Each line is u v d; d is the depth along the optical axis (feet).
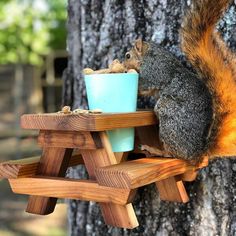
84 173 2.68
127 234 2.56
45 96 8.52
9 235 5.21
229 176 2.37
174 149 2.12
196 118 2.13
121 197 1.77
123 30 2.53
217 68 2.16
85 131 1.86
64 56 8.45
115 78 2.07
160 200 2.47
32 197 2.08
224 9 2.18
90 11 2.63
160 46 2.36
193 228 2.43
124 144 2.10
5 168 2.00
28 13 12.16
